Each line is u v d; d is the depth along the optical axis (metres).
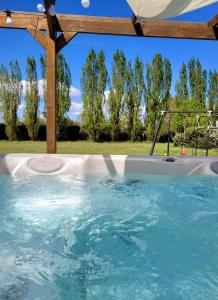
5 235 1.48
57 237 1.47
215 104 11.10
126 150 7.43
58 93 10.14
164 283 1.06
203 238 1.46
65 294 1.00
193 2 2.70
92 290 1.02
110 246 1.37
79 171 2.68
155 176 2.63
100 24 3.35
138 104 10.36
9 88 10.06
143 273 1.14
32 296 0.98
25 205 1.94
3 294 0.99
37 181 2.48
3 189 2.27
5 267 1.17
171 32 3.46
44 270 1.15
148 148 7.93
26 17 3.27
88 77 10.15
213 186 2.41
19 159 2.66
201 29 3.49
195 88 10.91
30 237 1.46
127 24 3.38
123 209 1.89
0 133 10.48
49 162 2.69
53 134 3.36
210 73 11.05
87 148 7.91
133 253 1.31
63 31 3.32
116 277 1.11
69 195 2.15
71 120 10.73
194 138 7.05
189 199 2.10
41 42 3.29
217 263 1.22
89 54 10.09
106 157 2.75
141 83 10.31
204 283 1.06
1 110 10.13
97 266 1.19
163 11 2.85
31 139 10.38
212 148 6.93
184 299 0.97
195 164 2.65
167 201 2.05
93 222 1.67
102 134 10.48
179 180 2.57
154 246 1.38
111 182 2.50
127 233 1.52
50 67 3.30
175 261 1.23
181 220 1.71
